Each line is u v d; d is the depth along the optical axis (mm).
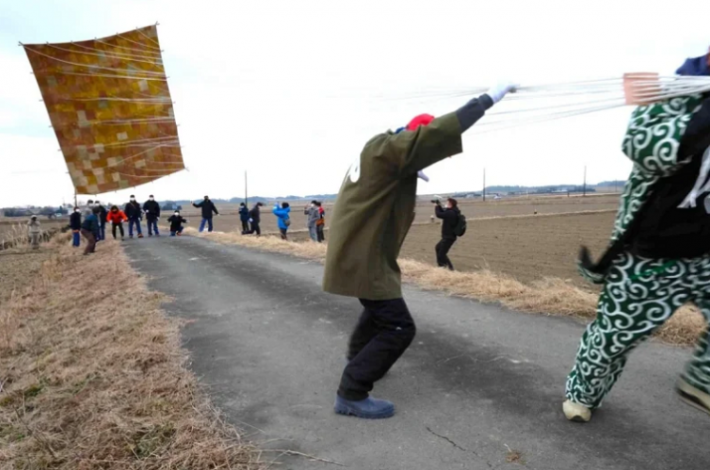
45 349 5430
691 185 2215
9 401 3840
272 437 2936
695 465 2496
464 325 4949
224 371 4012
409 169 2676
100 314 6668
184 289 7742
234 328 5316
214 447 2773
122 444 2857
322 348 4535
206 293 7336
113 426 3055
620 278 2523
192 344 4773
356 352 3412
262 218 53469
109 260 12898
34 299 9414
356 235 2820
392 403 3225
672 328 4285
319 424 3082
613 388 3367
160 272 9781
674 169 2178
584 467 2520
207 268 10070
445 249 11266
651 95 2207
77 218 19266
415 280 7312
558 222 31375
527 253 17047
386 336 3004
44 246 23234
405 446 2803
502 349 4219
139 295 7359
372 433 2953
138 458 2711
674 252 2340
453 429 2957
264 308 6207
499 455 2666
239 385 3719
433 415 3139
